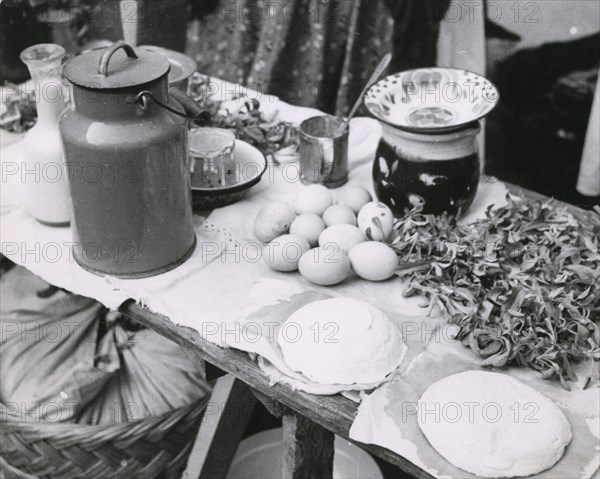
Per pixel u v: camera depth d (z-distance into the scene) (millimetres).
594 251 1020
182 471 1245
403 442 804
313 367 880
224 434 1214
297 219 1093
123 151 961
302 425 1009
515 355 885
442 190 1109
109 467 1182
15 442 1179
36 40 1721
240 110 1383
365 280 1045
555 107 1642
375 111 1107
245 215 1186
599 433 812
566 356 886
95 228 1032
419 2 1649
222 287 1042
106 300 1037
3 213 1220
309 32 1785
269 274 1062
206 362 1014
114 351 1246
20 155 1325
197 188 1170
